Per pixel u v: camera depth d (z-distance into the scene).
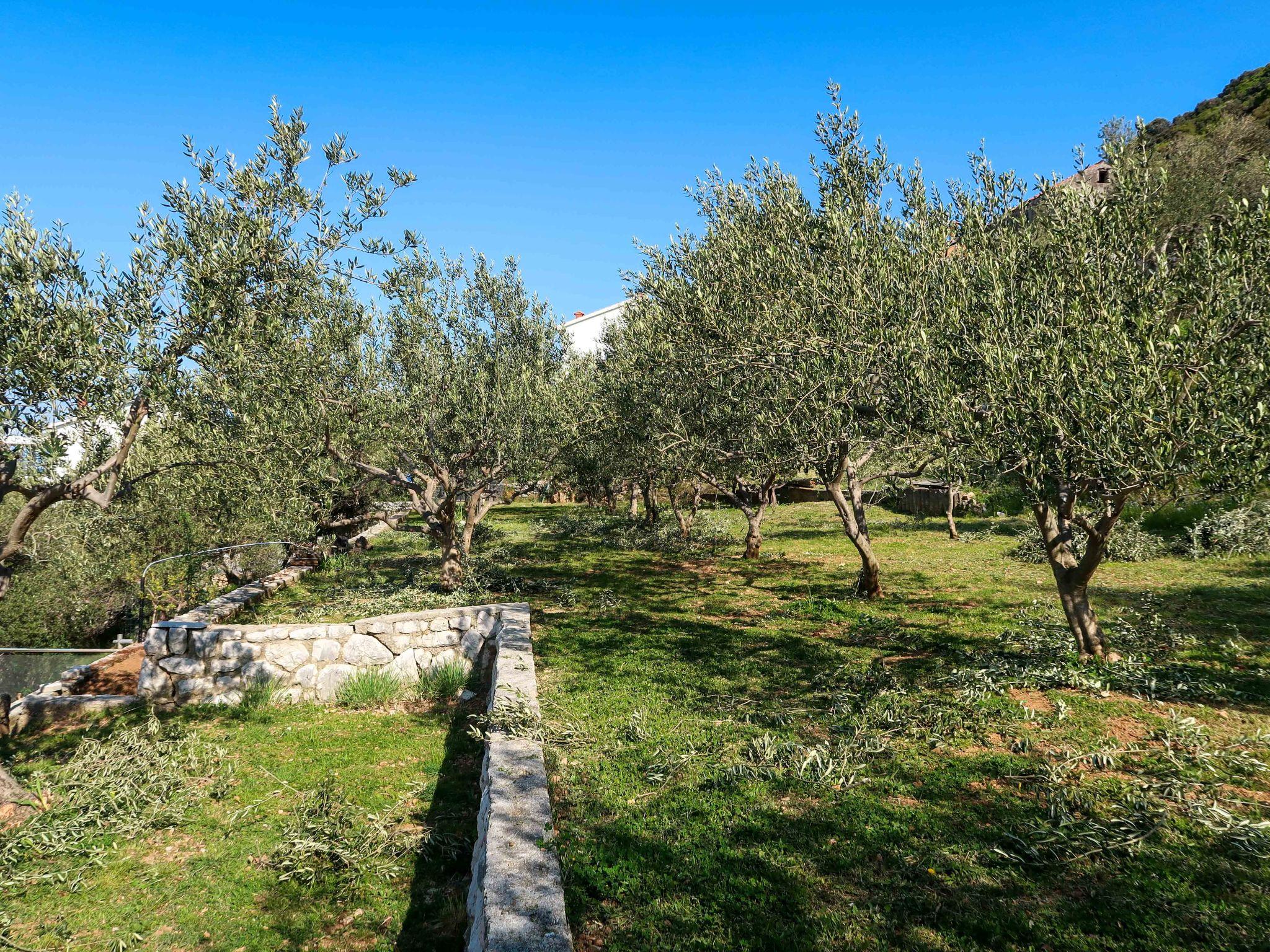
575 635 11.40
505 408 13.66
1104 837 4.77
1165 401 5.75
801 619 11.98
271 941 4.79
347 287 12.71
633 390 15.30
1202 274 6.41
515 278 15.63
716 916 4.27
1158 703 7.00
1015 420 6.41
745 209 11.27
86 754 7.51
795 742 6.61
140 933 4.92
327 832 5.81
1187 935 3.84
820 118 9.34
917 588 13.99
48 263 6.75
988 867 4.59
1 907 5.27
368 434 13.02
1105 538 7.57
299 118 8.50
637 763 6.43
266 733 8.69
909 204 9.14
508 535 25.55
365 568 19.08
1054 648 8.61
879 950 3.90
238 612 13.37
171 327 7.46
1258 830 4.61
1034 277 7.36
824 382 8.61
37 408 6.77
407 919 5.00
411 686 10.24
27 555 21.92
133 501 15.46
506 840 4.64
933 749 6.38
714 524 25.47
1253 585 11.90
